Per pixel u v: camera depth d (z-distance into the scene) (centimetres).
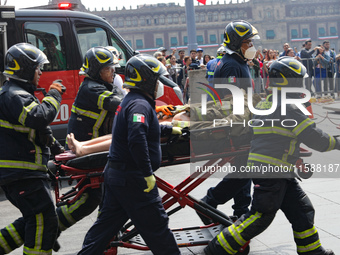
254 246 489
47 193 416
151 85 388
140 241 483
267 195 413
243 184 504
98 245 397
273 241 499
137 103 380
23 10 904
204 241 464
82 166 431
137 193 384
